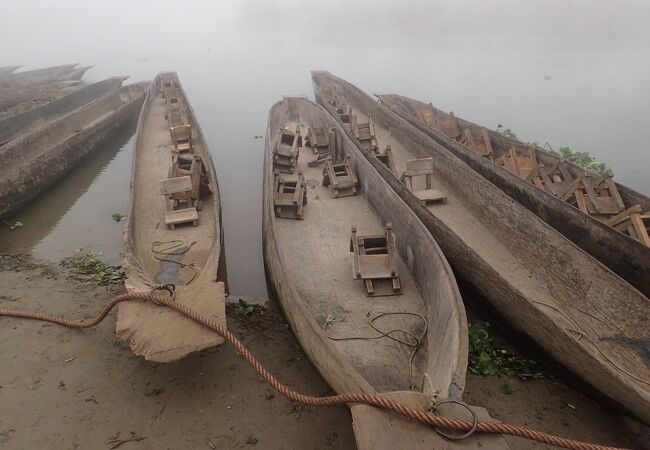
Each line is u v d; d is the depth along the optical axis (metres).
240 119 16.55
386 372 4.90
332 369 4.14
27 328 5.88
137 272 5.66
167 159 10.70
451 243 6.58
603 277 5.51
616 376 4.16
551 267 6.29
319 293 6.16
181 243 7.20
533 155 9.12
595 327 5.53
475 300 6.37
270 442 4.50
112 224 9.12
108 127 13.84
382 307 5.86
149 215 8.06
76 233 8.71
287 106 14.30
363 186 8.70
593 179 7.77
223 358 5.50
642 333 5.08
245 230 9.01
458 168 8.57
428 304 5.68
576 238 6.80
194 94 20.36
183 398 4.95
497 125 14.71
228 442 4.49
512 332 5.71
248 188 10.96
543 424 4.68
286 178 9.86
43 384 5.06
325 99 14.56
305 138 11.88
